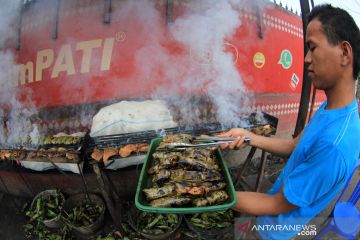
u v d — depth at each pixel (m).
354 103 1.54
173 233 3.45
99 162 3.17
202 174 2.13
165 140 2.47
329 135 1.48
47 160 3.17
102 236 3.75
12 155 3.34
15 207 4.45
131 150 3.05
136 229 3.46
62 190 4.26
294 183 1.61
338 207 2.25
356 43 1.38
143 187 2.07
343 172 1.48
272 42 4.80
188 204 1.96
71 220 3.75
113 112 3.48
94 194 4.05
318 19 1.46
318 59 1.47
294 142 2.30
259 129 3.53
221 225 3.51
